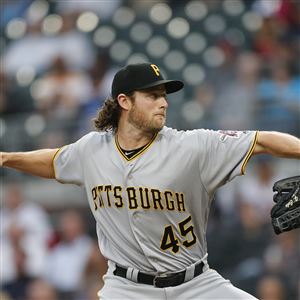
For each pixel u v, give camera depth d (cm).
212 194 1928
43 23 5597
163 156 1884
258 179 4031
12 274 4034
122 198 1902
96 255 3941
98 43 5381
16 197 4216
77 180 1994
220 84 4772
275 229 1862
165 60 5262
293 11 5334
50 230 4188
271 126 4381
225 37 5266
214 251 3797
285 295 3547
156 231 1895
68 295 3919
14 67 5369
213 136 1883
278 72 4688
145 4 5694
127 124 1922
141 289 1920
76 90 4969
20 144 4666
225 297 1928
